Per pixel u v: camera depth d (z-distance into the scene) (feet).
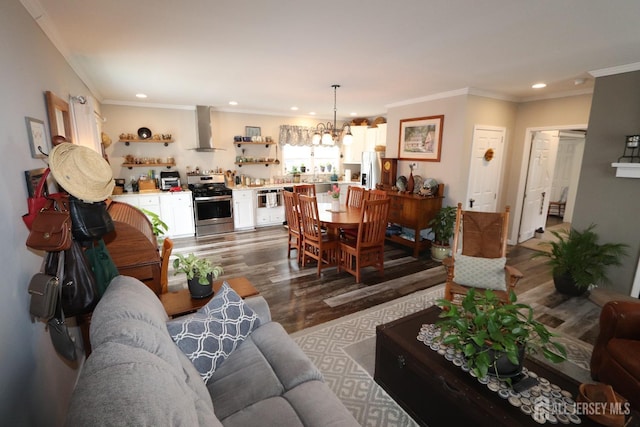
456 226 9.62
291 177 23.11
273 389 4.58
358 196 15.88
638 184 9.74
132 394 2.53
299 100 16.87
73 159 4.92
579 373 7.09
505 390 4.58
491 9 6.29
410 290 11.18
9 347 3.70
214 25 7.16
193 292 6.91
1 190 3.91
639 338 6.24
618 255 10.24
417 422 5.51
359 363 7.36
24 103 5.06
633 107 9.73
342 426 3.91
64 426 2.32
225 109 20.02
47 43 6.81
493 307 5.03
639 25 6.95
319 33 7.60
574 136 19.63
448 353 5.40
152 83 12.90
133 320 3.78
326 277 12.31
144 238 7.16
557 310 9.95
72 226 5.05
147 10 6.41
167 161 18.79
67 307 5.10
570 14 6.46
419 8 6.27
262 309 6.44
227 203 19.12
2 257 3.78
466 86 13.28
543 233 18.85
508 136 15.90
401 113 17.16
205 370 4.88
